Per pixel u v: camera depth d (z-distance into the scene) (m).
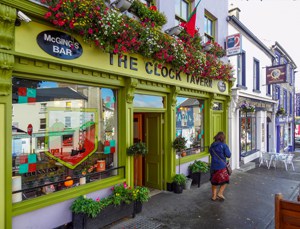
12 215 3.32
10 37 3.23
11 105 3.38
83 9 3.62
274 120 15.53
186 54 6.07
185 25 6.51
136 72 5.20
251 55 11.71
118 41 4.23
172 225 4.51
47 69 3.78
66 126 4.27
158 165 6.64
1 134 3.26
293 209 2.62
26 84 3.72
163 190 6.56
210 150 5.98
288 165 11.62
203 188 6.85
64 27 3.72
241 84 10.72
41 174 3.89
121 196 4.55
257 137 13.27
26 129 3.71
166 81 6.05
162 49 5.33
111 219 4.29
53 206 3.83
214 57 7.56
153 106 6.14
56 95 4.11
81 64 4.12
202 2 7.77
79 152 4.47
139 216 4.87
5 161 3.28
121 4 4.60
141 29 4.71
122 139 5.15
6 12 3.13
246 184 7.70
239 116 10.53
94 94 4.75
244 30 10.66
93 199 4.43
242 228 4.47
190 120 7.63
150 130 6.80
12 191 3.44
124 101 5.13
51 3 3.48
